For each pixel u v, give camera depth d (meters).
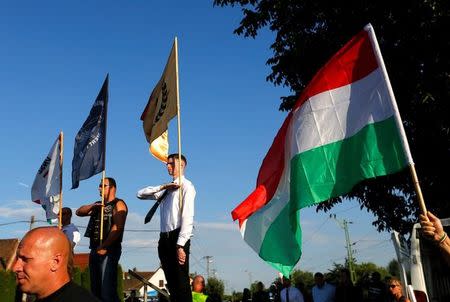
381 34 12.48
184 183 6.25
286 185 5.82
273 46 15.11
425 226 4.05
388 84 5.09
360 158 5.07
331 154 5.29
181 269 5.87
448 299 6.32
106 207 6.94
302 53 13.80
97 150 7.82
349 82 5.39
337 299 11.46
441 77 11.47
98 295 6.55
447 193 12.69
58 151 9.31
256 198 5.95
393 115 4.99
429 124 11.95
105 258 6.58
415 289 6.27
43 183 9.44
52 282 2.99
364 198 14.47
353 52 5.41
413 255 6.45
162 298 7.47
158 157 7.76
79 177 8.09
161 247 6.29
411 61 12.11
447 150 12.14
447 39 11.55
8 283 24.09
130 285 51.00
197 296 10.49
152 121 7.69
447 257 3.93
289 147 5.73
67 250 3.11
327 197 5.17
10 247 37.91
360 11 12.61
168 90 7.13
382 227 14.94
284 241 5.66
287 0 13.84
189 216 6.00
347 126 5.29
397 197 14.20
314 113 5.47
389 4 12.12
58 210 8.96
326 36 13.45
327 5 13.37
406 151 4.78
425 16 11.55
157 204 6.51
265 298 14.72
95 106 8.34
